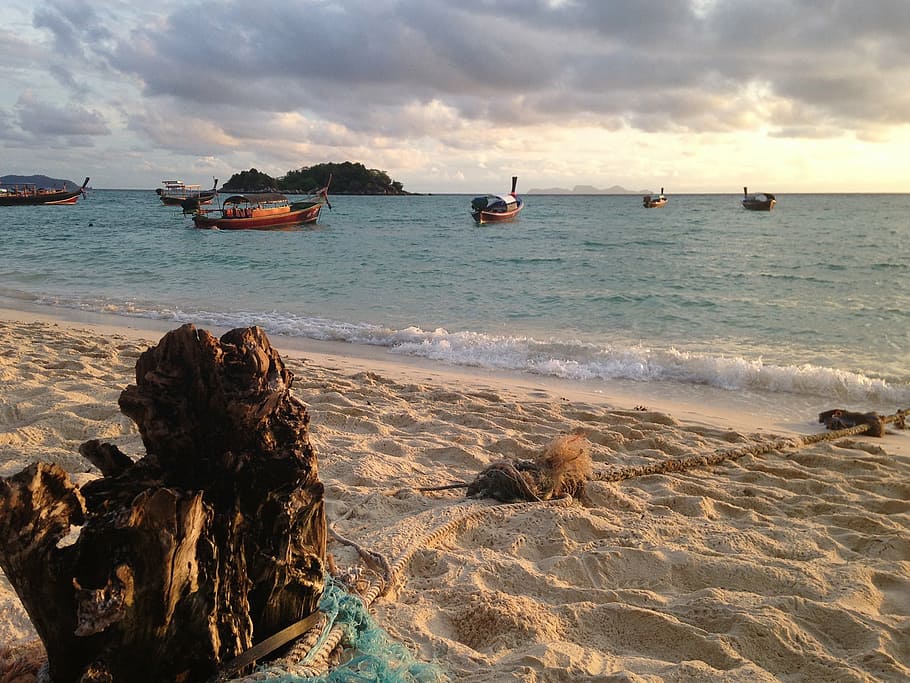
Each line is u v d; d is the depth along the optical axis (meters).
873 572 3.81
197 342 2.18
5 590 3.23
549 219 66.19
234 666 2.23
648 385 9.27
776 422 7.74
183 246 32.44
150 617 2.02
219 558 2.20
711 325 13.92
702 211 89.00
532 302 16.75
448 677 2.69
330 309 15.45
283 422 2.34
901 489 5.43
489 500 4.60
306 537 2.46
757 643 3.04
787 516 4.82
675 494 5.08
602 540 4.12
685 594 3.54
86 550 2.00
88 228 46.34
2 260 25.12
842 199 169.25
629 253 30.78
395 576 3.50
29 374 7.25
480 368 10.01
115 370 7.85
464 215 71.06
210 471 2.23
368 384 8.27
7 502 1.83
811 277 21.92
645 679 2.71
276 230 44.44
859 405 8.51
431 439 6.10
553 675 2.72
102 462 2.24
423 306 16.08
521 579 3.57
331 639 2.55
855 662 2.97
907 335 12.75
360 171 165.25
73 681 2.08
